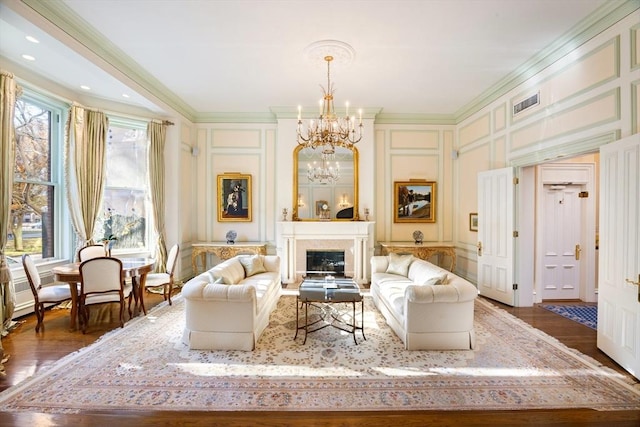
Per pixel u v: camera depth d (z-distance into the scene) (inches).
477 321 147.6
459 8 112.1
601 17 112.7
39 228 164.9
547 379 96.2
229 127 236.7
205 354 113.3
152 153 202.5
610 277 108.0
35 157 162.7
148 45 138.8
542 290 185.2
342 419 75.4
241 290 115.3
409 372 100.7
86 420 73.5
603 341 112.6
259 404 83.4
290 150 224.8
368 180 225.6
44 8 108.4
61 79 161.3
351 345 121.2
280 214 226.4
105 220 195.5
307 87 186.1
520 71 158.9
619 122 108.5
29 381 94.4
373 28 125.0
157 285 165.9
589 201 183.5
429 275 143.3
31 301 154.4
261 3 110.3
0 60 136.6
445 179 238.4
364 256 222.5
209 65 158.2
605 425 70.6
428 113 235.0
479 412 79.9
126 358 109.8
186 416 76.9
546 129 144.7
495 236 181.0
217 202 236.5
